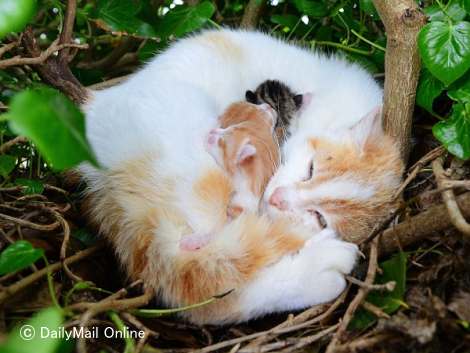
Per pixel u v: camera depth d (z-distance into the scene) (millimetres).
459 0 484
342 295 446
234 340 420
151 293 460
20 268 391
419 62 485
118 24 584
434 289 423
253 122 543
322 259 458
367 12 574
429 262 453
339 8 608
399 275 425
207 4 611
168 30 607
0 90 556
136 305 431
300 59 640
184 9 614
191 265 461
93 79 661
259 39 643
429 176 511
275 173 546
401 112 513
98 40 688
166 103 519
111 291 499
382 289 414
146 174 489
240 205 504
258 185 520
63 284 450
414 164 539
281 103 600
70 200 546
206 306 462
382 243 461
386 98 518
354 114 597
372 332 402
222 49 616
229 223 479
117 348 433
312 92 620
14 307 428
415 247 467
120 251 489
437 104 573
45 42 662
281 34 730
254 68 625
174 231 471
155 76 574
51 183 554
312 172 542
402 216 489
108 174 498
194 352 414
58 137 293
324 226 523
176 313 469
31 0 326
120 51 696
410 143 547
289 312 472
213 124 526
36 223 487
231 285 460
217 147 502
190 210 476
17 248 396
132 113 509
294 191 528
